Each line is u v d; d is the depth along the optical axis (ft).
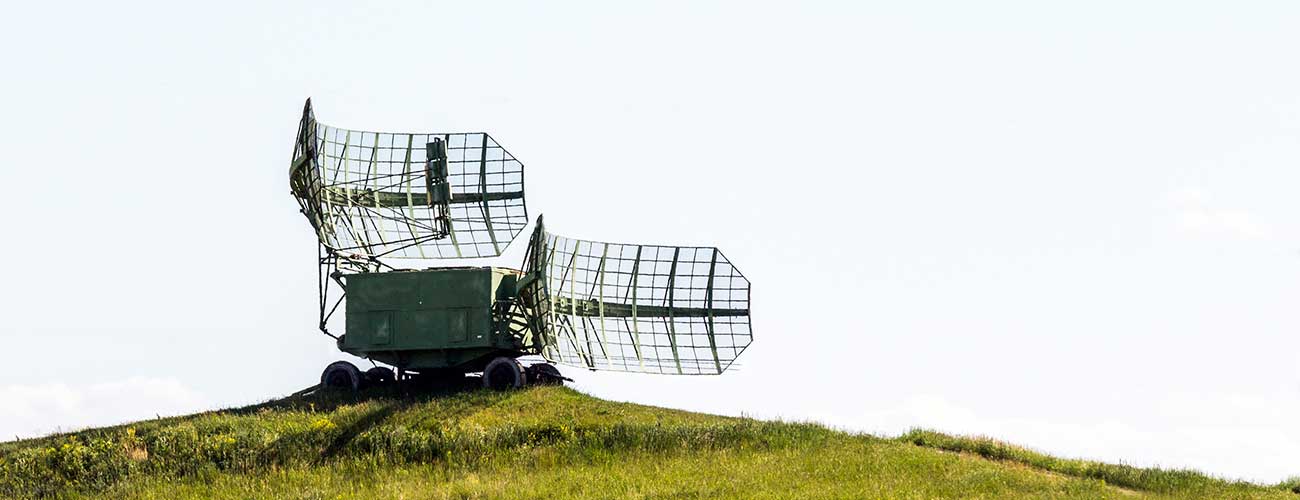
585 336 616.39
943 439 546.26
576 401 577.43
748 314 618.03
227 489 483.92
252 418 575.79
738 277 619.67
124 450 538.88
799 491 439.63
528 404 569.64
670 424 540.11
